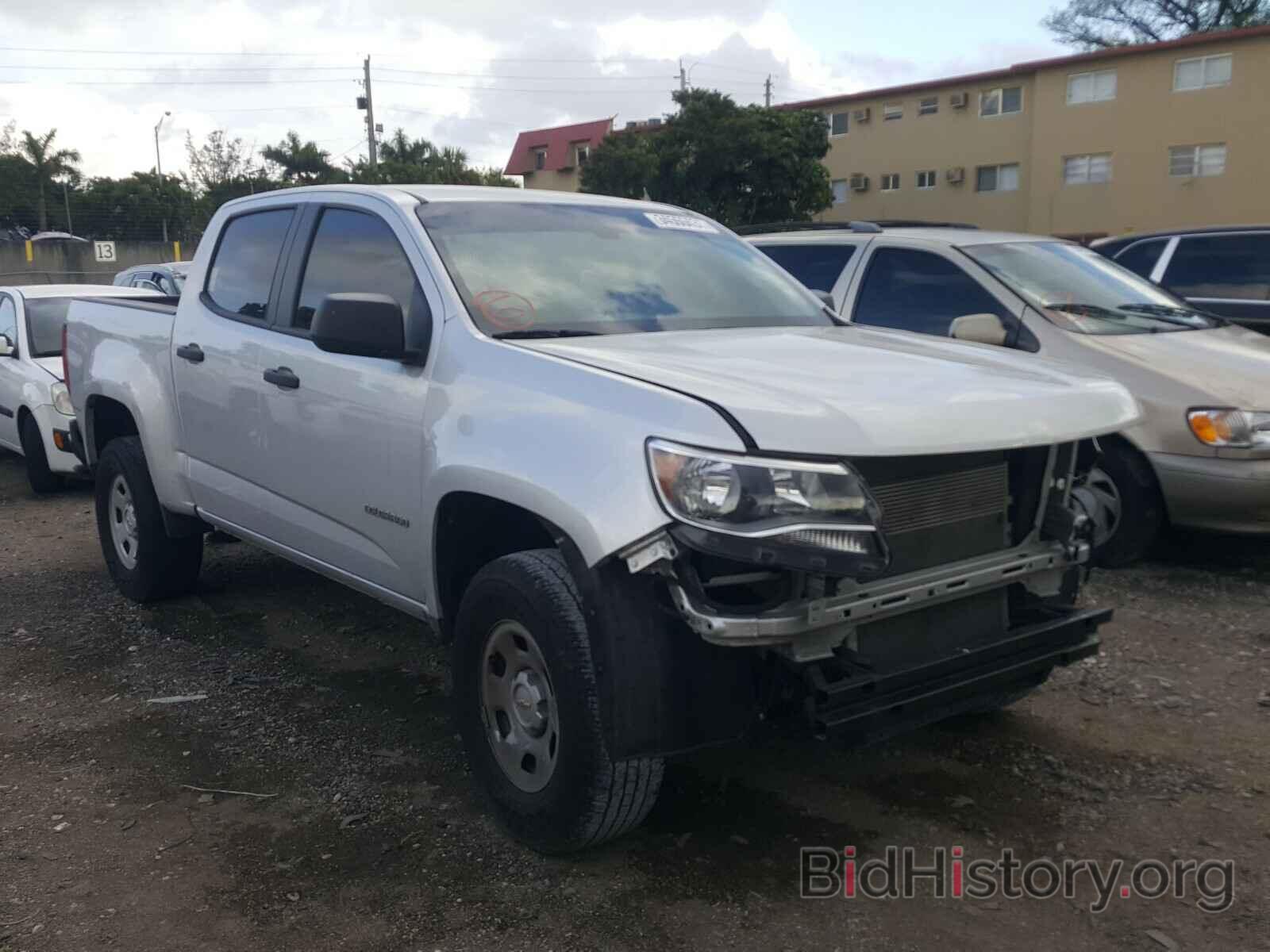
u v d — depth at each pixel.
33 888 3.27
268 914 3.13
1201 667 4.85
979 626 3.41
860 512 2.82
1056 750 4.09
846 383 3.14
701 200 37.28
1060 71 36.69
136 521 5.74
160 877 3.32
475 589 3.42
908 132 41.25
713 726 2.99
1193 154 34.34
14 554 7.21
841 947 2.95
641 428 2.93
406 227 4.07
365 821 3.64
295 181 57.94
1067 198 37.12
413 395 3.74
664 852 3.42
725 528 2.73
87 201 54.47
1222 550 6.65
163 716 4.51
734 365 3.33
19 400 9.06
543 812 3.27
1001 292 6.53
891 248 7.13
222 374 4.86
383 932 3.04
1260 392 5.74
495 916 3.10
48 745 4.25
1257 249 8.56
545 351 3.45
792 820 3.61
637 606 2.93
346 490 4.12
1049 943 2.96
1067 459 3.53
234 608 5.90
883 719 3.06
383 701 4.65
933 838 3.50
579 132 55.81
